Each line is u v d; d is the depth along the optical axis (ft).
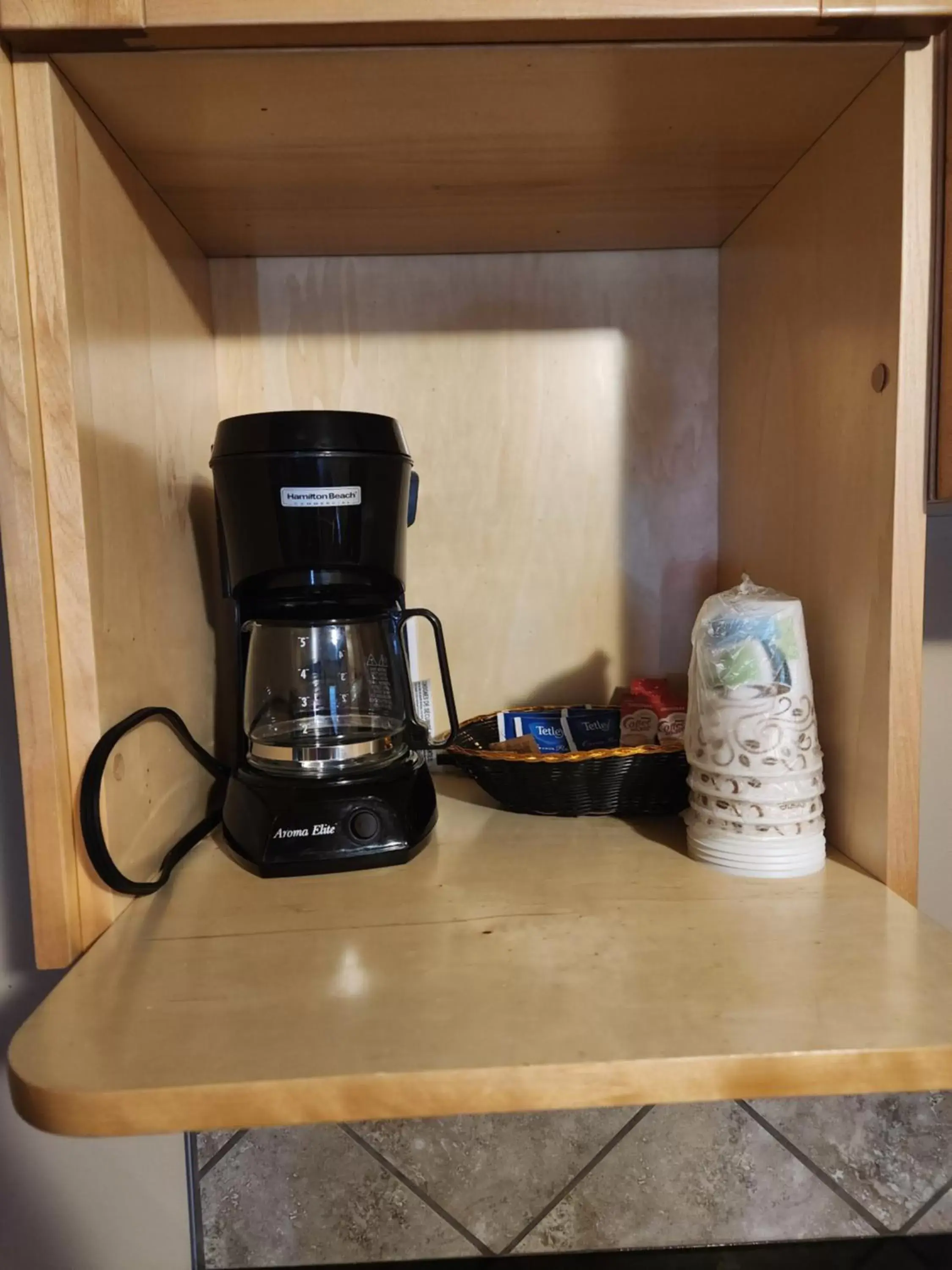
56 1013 1.38
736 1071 1.22
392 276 2.63
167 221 2.22
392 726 2.17
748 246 2.41
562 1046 1.25
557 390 2.66
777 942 1.56
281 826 1.93
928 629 2.65
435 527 2.69
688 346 2.66
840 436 1.91
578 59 1.60
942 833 2.71
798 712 1.84
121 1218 2.50
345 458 1.93
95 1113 1.19
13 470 1.54
